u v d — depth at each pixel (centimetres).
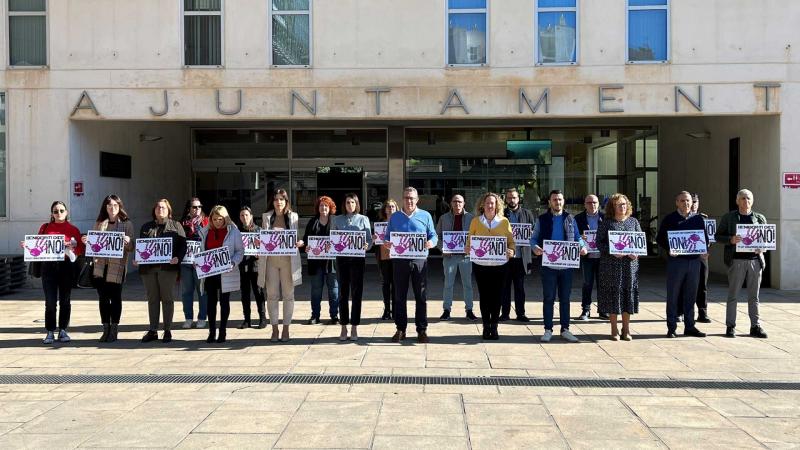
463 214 1058
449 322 1025
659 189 2011
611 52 1381
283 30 1430
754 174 1444
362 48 1412
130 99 1416
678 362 782
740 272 912
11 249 1419
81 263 921
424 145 1967
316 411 603
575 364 772
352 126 1923
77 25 1415
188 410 607
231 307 1199
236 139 1997
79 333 965
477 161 1972
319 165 1975
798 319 1043
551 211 910
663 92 1372
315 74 1412
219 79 1414
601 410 607
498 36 1398
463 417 586
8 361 801
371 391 667
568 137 1978
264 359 801
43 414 598
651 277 1588
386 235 896
